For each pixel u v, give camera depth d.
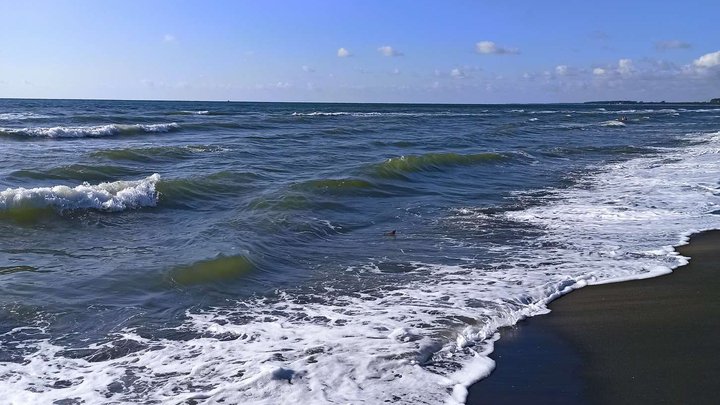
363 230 10.99
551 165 21.58
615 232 10.83
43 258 8.48
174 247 9.14
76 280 7.53
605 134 37.75
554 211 12.91
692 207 13.21
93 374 5.15
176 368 5.26
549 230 11.05
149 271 7.85
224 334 6.05
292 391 4.77
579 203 13.89
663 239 10.23
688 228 11.06
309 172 17.17
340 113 67.50
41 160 17.81
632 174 19.09
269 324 6.33
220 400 4.65
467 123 48.62
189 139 27.06
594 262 8.83
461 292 7.43
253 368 5.23
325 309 6.81
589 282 7.86
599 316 6.58
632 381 4.95
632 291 7.45
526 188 16.27
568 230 11.05
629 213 12.62
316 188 14.34
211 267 8.04
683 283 7.75
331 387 4.84
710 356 5.45
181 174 15.95
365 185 15.22
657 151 26.70
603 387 4.86
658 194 15.07
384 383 4.92
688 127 46.25
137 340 5.89
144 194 12.22
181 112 54.81
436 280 7.96
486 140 31.47
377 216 12.23
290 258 8.93
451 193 15.23
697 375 5.05
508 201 14.20
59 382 5.00
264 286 7.63
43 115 42.09
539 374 5.11
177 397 4.72
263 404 4.57
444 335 6.02
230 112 60.62
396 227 11.27
